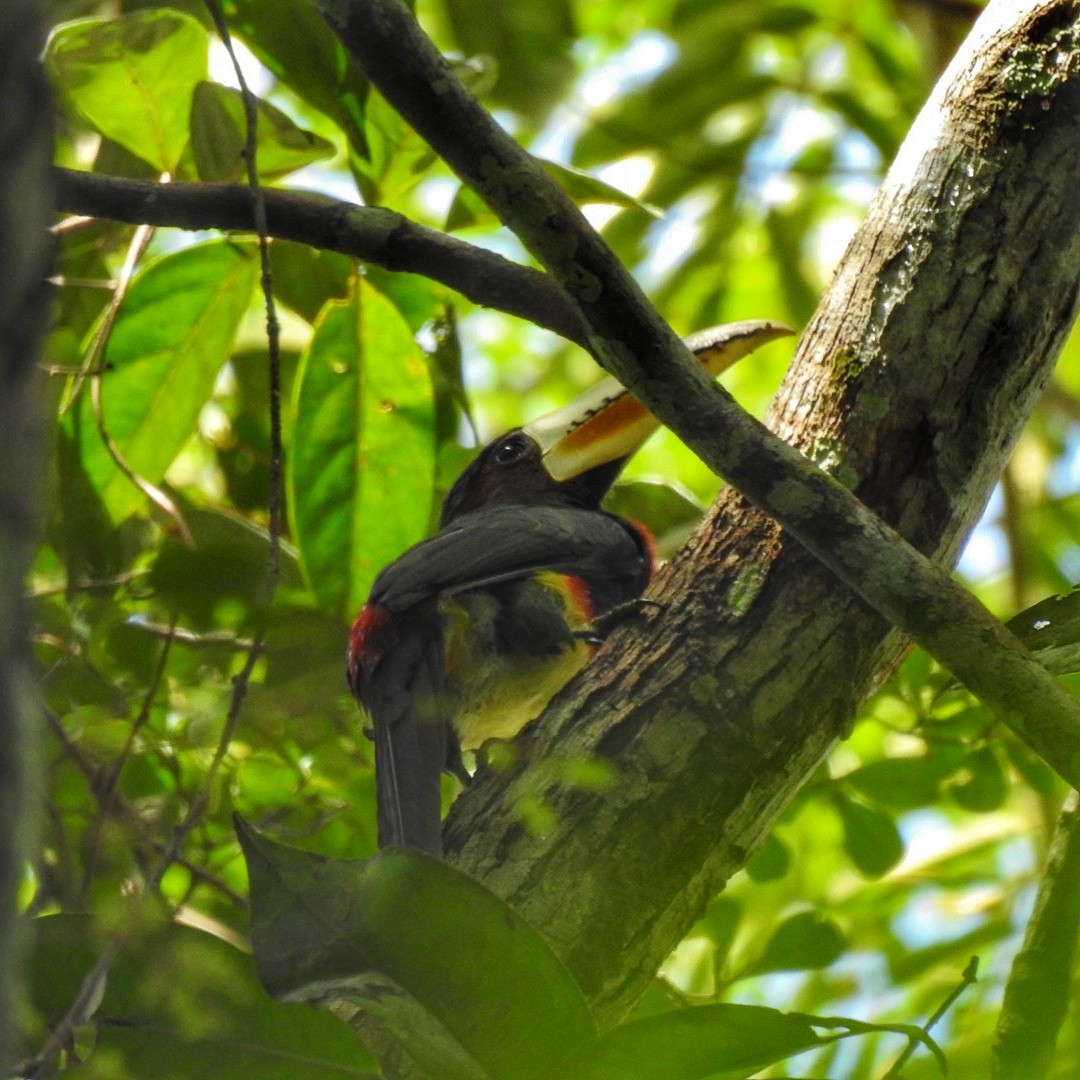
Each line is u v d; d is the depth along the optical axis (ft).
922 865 36.81
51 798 27.48
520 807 21.15
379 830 26.55
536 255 19.45
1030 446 47.78
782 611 22.04
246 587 25.90
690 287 45.60
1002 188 23.40
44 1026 18.17
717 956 28.96
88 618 28.89
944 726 31.07
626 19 48.98
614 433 36.14
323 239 23.20
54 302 8.00
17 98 7.09
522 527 30.89
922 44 44.65
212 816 29.58
